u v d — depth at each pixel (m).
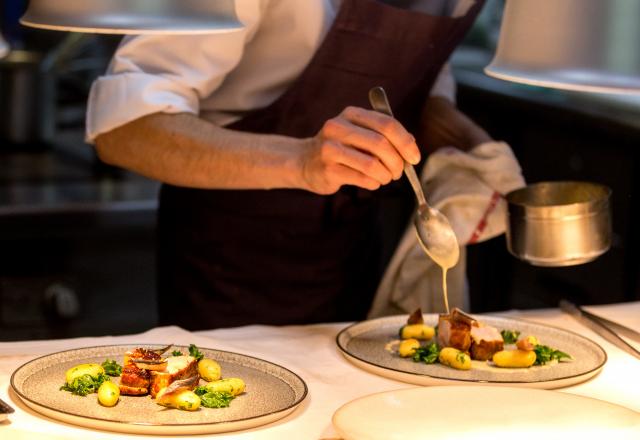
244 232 2.05
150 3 1.17
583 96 3.23
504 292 3.39
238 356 1.51
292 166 1.68
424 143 2.23
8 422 1.28
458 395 1.36
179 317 2.14
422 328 1.68
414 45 1.95
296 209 2.04
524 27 1.22
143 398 1.36
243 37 1.84
